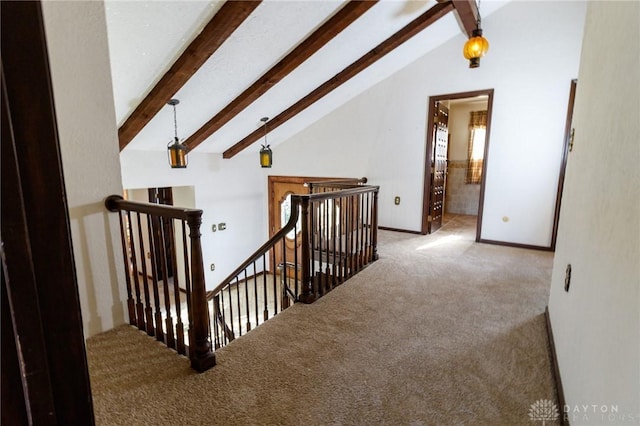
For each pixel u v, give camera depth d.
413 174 5.14
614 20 1.41
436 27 4.11
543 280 3.24
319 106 5.36
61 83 1.97
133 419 1.50
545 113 4.07
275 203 6.89
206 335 1.85
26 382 0.40
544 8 3.92
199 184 5.83
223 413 1.55
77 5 1.98
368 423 1.50
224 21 2.68
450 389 1.71
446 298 2.83
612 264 1.14
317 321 2.43
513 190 4.37
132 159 4.88
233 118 4.70
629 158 1.07
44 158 0.39
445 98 4.72
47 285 0.41
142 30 2.61
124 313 2.36
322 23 3.28
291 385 1.74
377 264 3.74
